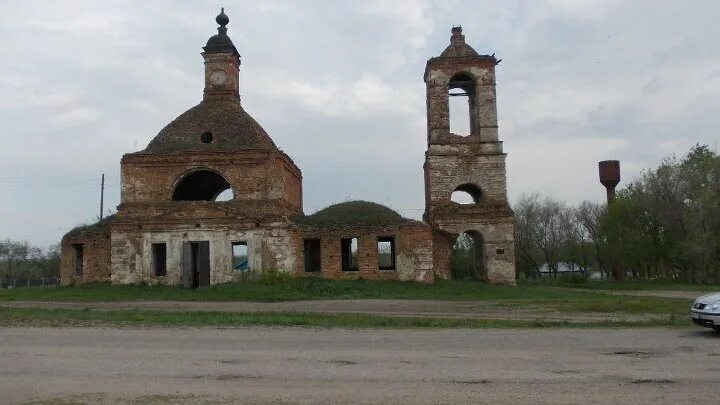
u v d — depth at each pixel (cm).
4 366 1080
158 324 1744
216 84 4097
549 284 5253
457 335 1505
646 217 6003
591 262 9656
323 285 3262
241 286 3253
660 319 1923
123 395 859
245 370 1036
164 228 3631
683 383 927
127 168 3744
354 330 1619
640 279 6444
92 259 3788
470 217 4119
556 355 1185
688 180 5759
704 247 5125
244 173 3728
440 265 3944
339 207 3991
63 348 1288
